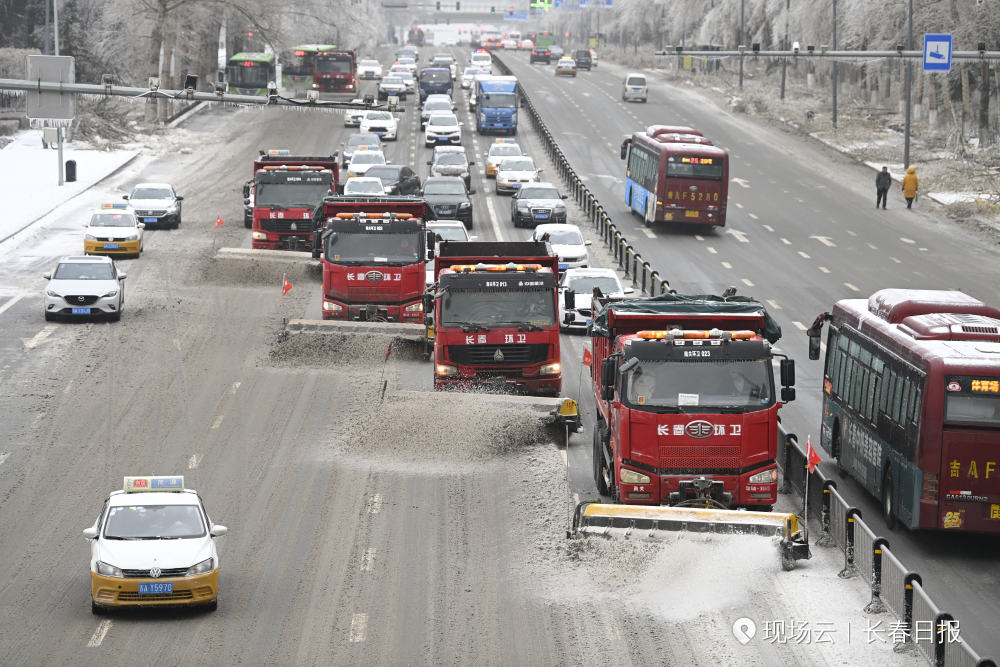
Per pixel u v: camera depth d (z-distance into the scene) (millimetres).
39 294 99812
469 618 41969
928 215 146625
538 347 66625
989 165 171125
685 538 45906
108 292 88812
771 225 139000
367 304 81062
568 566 46562
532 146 196250
